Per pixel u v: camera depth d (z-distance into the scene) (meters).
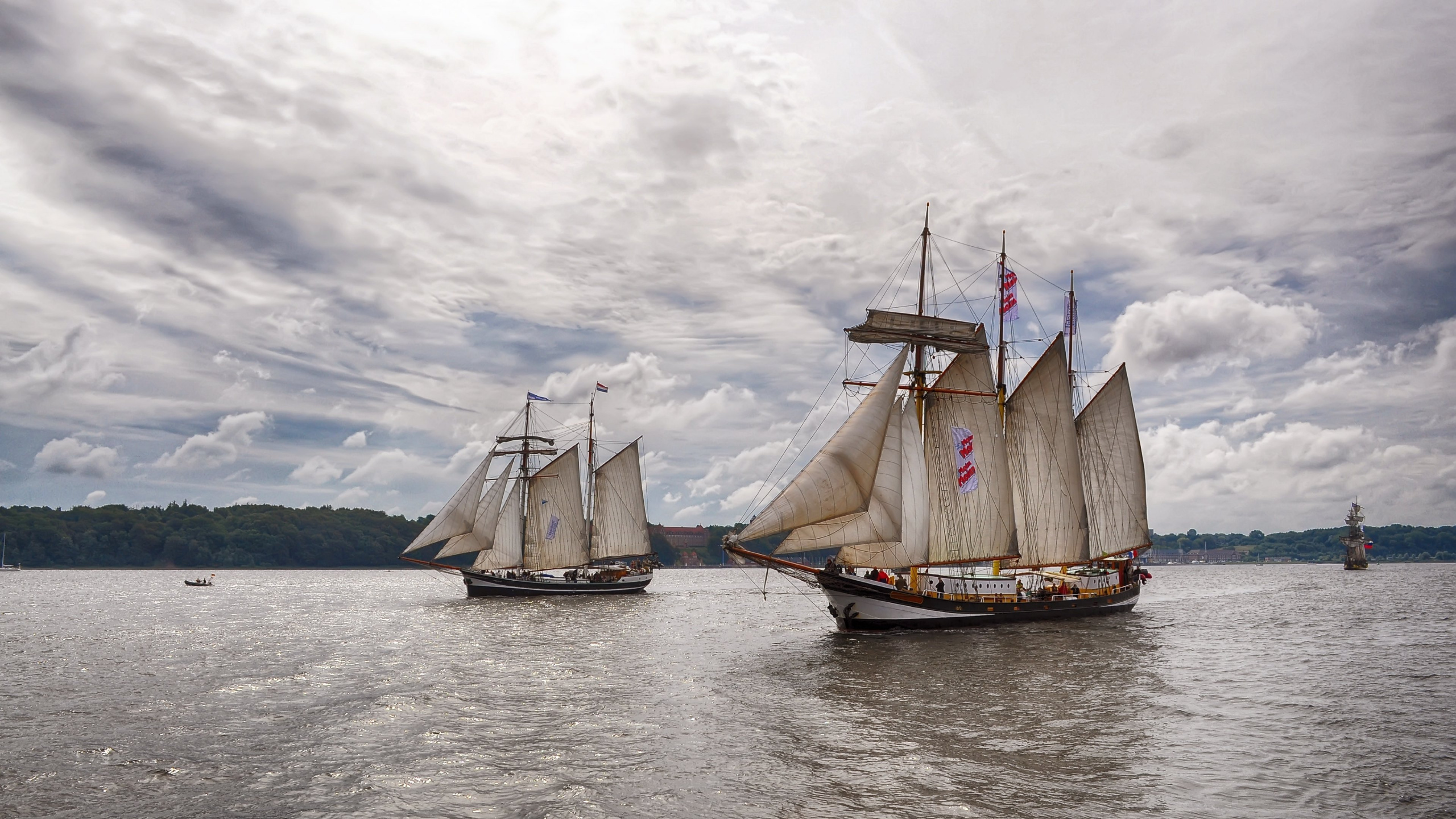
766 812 21.83
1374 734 29.36
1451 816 21.47
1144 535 76.81
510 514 107.06
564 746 28.34
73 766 26.47
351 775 25.34
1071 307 84.25
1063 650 50.69
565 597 108.88
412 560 100.06
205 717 33.31
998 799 22.72
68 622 78.88
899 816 21.45
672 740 29.05
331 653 52.56
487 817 21.78
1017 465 72.06
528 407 107.75
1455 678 40.31
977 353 66.75
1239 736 29.09
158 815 22.17
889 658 47.44
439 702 35.94
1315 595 108.62
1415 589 125.50
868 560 60.09
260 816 21.98
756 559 57.84
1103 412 78.00
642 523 112.12
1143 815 21.48
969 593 63.66
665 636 61.72
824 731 30.05
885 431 56.38
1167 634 59.25
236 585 167.88
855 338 65.06
